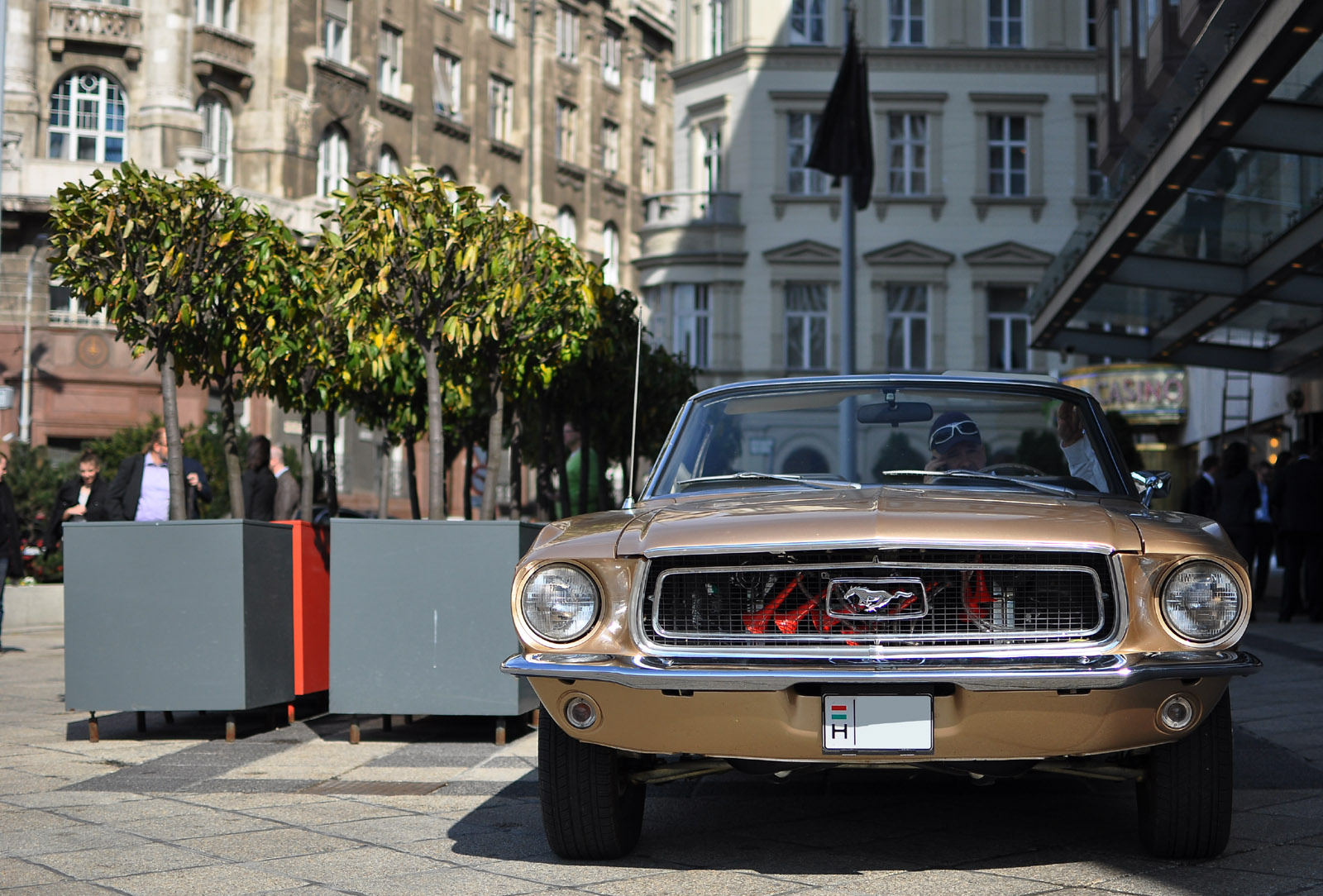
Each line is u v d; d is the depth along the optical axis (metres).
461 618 7.57
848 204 23.48
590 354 10.51
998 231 38.59
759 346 38.44
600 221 52.75
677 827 5.50
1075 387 5.95
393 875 4.77
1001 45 38.88
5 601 17.67
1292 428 24.92
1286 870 4.62
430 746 7.65
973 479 5.50
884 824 5.47
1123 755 4.80
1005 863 4.79
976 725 4.23
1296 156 12.02
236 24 37.94
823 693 4.29
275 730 8.35
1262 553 18.27
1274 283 15.59
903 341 38.62
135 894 4.54
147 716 9.09
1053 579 4.35
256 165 37.97
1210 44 10.64
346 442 40.69
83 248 8.61
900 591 4.33
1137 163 13.48
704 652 4.39
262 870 4.85
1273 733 7.47
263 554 8.01
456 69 46.06
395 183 8.62
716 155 39.53
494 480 10.27
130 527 7.83
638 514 5.01
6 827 5.62
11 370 34.62
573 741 4.77
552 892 4.49
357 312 8.82
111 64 36.09
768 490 5.46
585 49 51.94
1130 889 4.39
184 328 9.15
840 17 38.88
